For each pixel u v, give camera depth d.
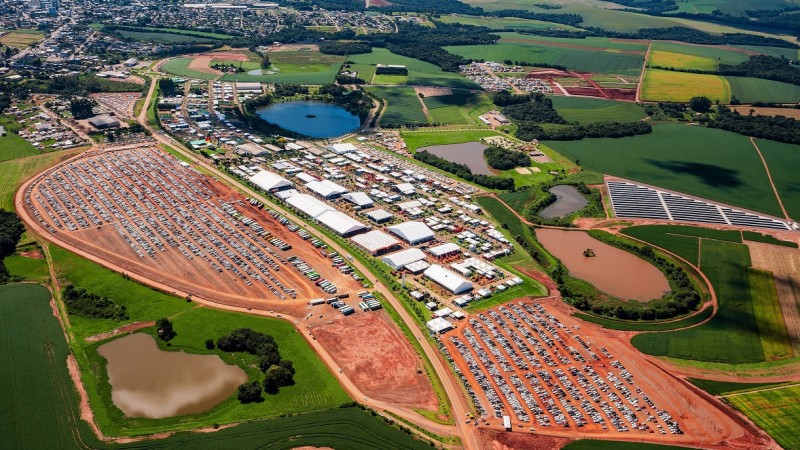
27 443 150.75
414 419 163.38
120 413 162.38
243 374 178.38
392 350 190.00
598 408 170.75
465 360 187.38
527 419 165.00
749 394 177.38
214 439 153.25
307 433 156.00
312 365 181.88
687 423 166.50
